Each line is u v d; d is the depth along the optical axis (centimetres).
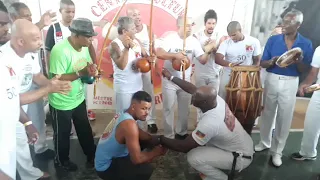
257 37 388
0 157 154
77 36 225
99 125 341
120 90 273
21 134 219
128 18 252
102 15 328
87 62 247
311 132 276
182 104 308
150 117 334
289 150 308
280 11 380
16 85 162
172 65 277
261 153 300
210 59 317
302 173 271
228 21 337
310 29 405
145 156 205
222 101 234
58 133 250
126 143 199
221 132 222
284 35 258
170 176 260
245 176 263
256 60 301
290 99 263
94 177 255
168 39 295
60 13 295
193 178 259
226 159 232
